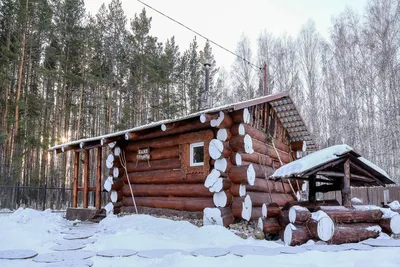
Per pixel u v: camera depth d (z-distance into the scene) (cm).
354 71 2606
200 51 3070
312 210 687
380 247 545
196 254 488
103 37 2534
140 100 2384
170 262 422
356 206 684
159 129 896
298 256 465
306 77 3022
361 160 717
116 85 2556
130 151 1030
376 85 2431
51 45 2255
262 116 947
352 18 2845
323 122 2767
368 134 2366
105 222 848
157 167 922
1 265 427
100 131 2519
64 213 1296
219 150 736
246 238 650
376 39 2500
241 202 721
